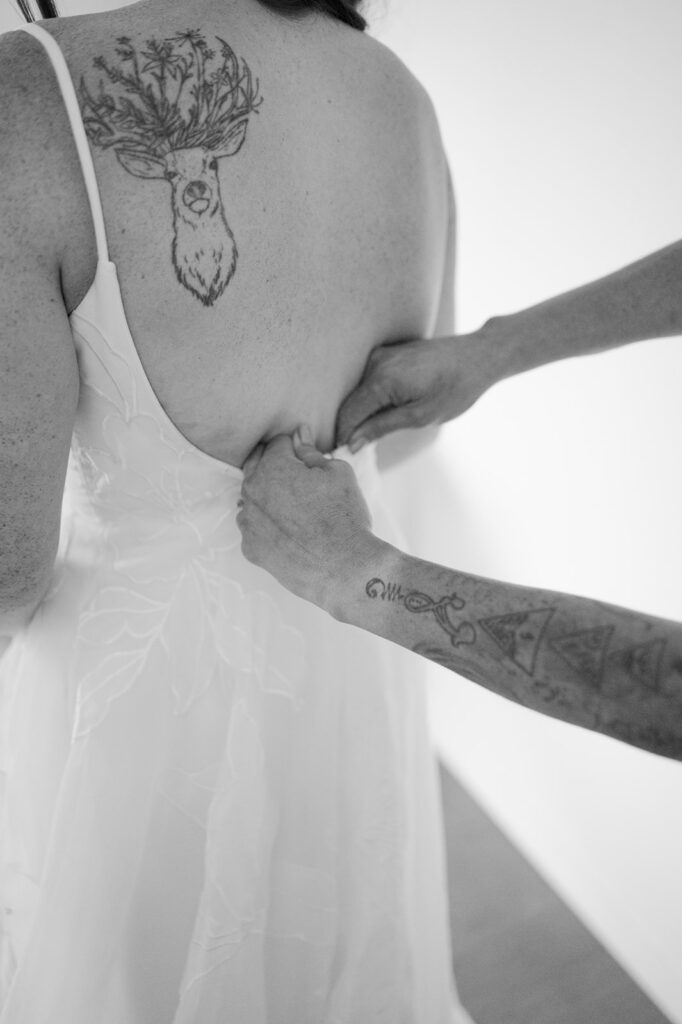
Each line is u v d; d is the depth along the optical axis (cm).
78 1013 82
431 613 65
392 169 76
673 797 154
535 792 194
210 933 82
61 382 65
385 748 96
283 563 75
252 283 68
